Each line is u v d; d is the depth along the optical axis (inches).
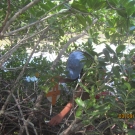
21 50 143.1
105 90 82.4
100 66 76.9
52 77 92.7
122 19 83.4
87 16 75.0
